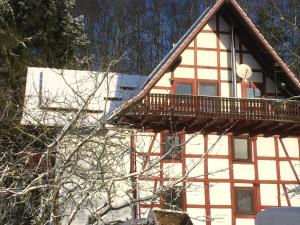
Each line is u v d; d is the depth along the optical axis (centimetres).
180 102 1922
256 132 2061
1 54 2658
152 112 1864
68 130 711
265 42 2039
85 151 768
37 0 3069
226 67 2123
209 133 2017
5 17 2933
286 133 2084
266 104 1997
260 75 2148
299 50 1249
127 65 2531
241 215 1961
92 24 3312
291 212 331
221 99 1969
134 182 713
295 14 1088
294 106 2011
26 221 744
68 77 2091
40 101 941
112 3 3612
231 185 1983
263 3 1431
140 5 3853
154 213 731
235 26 2133
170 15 4166
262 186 2016
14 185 735
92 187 657
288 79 2044
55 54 2916
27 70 2359
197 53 2108
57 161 712
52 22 3053
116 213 1438
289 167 2059
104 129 761
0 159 747
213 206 1944
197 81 2083
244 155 2038
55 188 643
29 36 3030
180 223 752
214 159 1994
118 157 795
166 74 2058
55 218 638
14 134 897
